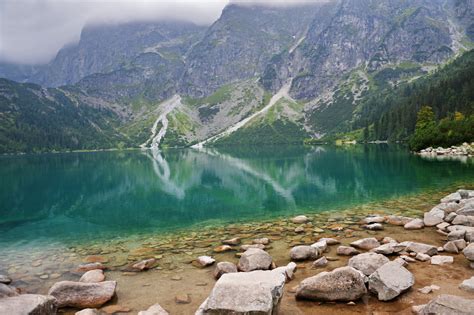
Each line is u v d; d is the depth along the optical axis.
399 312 10.07
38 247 20.61
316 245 16.75
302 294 11.26
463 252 14.48
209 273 14.64
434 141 94.62
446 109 148.50
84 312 10.44
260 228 23.08
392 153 99.81
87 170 87.31
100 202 38.88
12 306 8.44
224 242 19.64
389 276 11.20
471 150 80.06
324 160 89.00
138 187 52.06
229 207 32.78
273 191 42.00
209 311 8.94
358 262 12.80
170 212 31.61
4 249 20.27
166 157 162.75
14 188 51.94
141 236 22.62
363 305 10.61
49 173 78.69
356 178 48.62
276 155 130.75
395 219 22.17
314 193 38.06
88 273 14.17
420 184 39.09
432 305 9.02
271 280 9.91
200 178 62.66
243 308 8.78
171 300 11.88
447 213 22.34
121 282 13.88
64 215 31.50
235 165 91.06
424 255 14.55
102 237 22.81
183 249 18.75
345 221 23.66
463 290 11.24
